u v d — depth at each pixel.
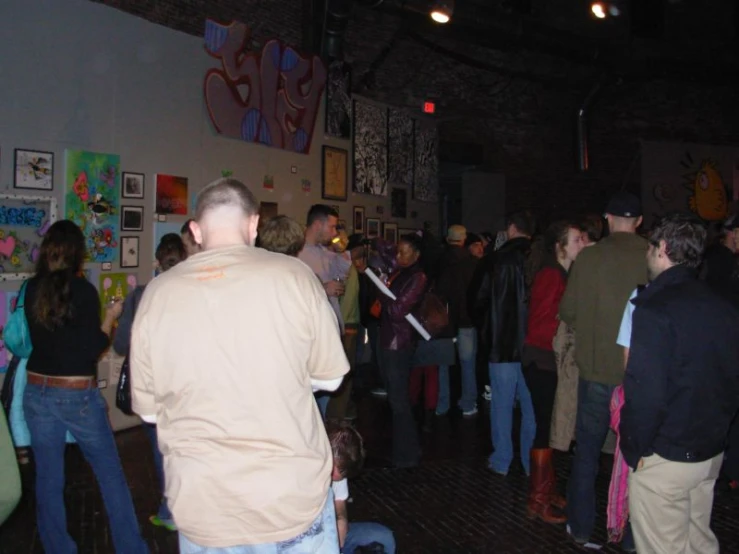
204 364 1.96
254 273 2.05
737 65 13.12
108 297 6.11
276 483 1.94
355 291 6.30
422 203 11.69
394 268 5.32
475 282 4.95
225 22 7.77
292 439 1.98
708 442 2.73
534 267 4.97
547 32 11.36
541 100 13.46
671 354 2.70
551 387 4.31
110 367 6.16
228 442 1.94
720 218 14.57
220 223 2.17
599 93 13.17
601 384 3.81
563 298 3.94
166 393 2.00
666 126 14.49
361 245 6.73
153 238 6.60
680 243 2.83
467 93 12.47
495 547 3.98
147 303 2.08
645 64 12.45
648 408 2.71
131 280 6.36
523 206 13.32
